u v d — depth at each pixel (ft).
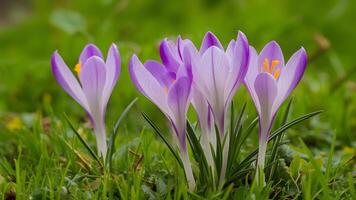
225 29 8.80
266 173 4.64
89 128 5.17
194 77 4.49
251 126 4.62
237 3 9.52
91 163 4.77
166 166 4.71
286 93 4.50
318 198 4.64
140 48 6.16
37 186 4.64
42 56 8.88
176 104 4.48
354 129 5.61
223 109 4.51
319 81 6.79
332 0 9.61
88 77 4.63
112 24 7.60
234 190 4.62
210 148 4.56
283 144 4.78
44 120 5.41
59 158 4.90
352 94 5.91
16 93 6.38
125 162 4.81
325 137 5.36
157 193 4.57
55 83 6.32
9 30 10.02
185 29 8.95
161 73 4.50
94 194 4.62
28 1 14.55
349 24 9.41
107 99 4.68
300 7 9.61
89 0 9.20
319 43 6.16
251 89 4.53
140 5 9.57
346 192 4.68
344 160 4.90
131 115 5.81
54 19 7.04
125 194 4.55
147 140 4.84
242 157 4.91
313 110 5.75
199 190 4.57
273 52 4.55
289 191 4.65
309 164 4.71
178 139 4.53
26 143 5.04
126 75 5.92
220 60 4.47
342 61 8.87
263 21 8.66
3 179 4.70
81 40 6.41
